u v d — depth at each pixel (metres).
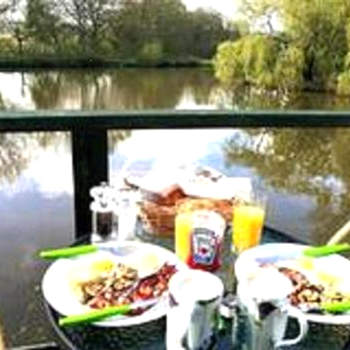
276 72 16.47
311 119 1.56
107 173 1.49
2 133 1.37
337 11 16.25
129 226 1.27
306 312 0.97
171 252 1.19
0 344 1.13
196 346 0.84
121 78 16.30
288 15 16.47
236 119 1.51
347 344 0.92
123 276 1.05
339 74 16.36
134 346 0.89
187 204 1.30
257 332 0.83
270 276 0.90
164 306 0.97
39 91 14.06
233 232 1.23
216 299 0.84
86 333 0.92
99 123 1.43
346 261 1.16
